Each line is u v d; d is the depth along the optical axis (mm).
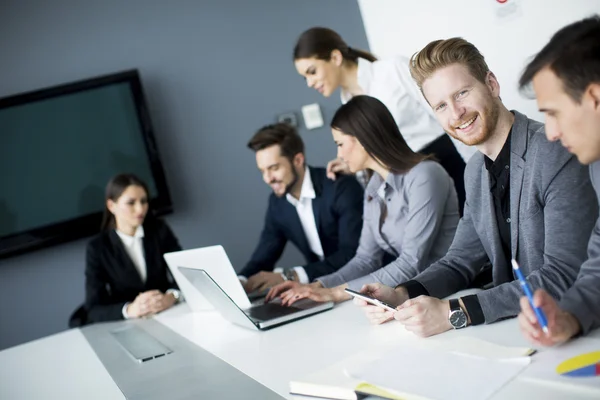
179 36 4219
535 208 1602
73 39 4098
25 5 4035
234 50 4273
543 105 1196
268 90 4309
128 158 4090
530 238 1620
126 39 4160
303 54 3094
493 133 1685
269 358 1586
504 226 1759
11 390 1948
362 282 2152
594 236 1340
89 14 4117
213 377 1535
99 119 4055
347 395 1169
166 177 4215
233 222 4297
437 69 1673
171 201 4137
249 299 2434
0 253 3932
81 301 4109
